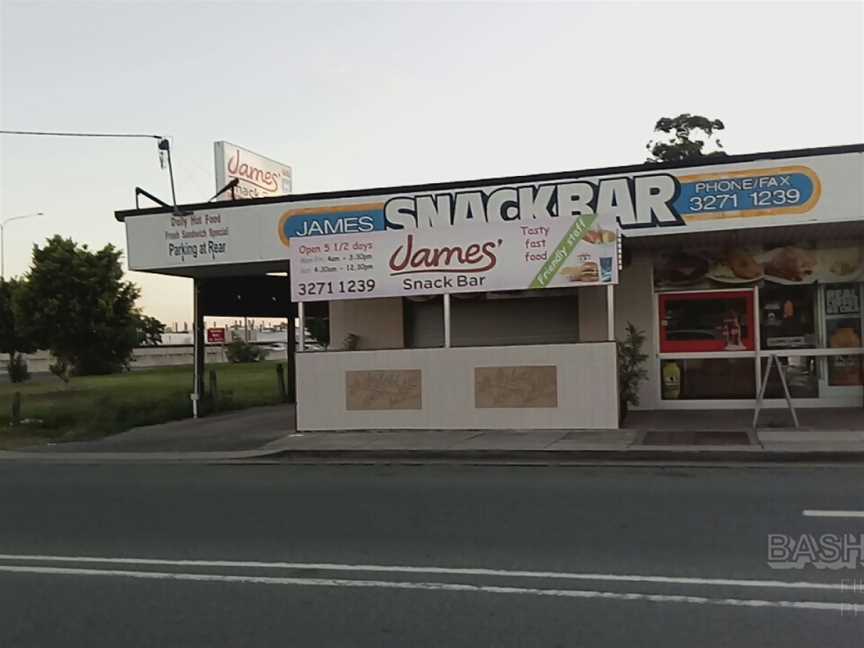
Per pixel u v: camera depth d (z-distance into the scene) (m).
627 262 16.23
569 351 13.91
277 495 9.94
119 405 20.72
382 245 14.70
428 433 14.30
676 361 16.11
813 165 13.62
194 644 5.13
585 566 6.51
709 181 14.11
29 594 6.24
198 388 19.62
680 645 4.86
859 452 10.92
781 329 15.74
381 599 5.88
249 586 6.27
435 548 7.20
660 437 12.69
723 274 15.91
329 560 6.93
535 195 14.91
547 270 13.98
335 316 17.78
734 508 8.30
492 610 5.57
